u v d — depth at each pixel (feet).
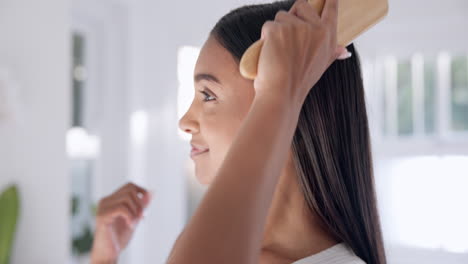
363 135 1.85
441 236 10.24
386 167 10.64
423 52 10.59
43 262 6.35
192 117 1.72
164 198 9.53
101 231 2.70
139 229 9.20
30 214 6.23
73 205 7.69
